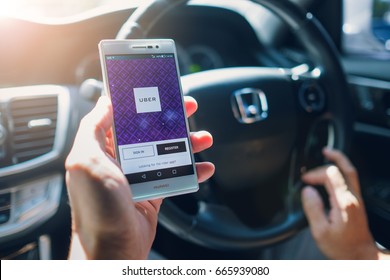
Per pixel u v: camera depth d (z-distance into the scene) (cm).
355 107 171
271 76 117
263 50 173
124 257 62
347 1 184
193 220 109
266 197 120
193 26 165
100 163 60
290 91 118
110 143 79
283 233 114
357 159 170
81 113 123
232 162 113
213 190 112
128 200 61
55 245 121
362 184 165
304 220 114
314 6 180
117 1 140
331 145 125
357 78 170
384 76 162
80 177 58
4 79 126
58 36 124
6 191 112
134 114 79
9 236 113
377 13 182
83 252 61
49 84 127
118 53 81
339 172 112
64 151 118
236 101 111
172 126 81
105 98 71
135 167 78
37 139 117
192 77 112
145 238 71
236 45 173
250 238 111
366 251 102
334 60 119
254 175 116
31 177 115
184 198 116
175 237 135
